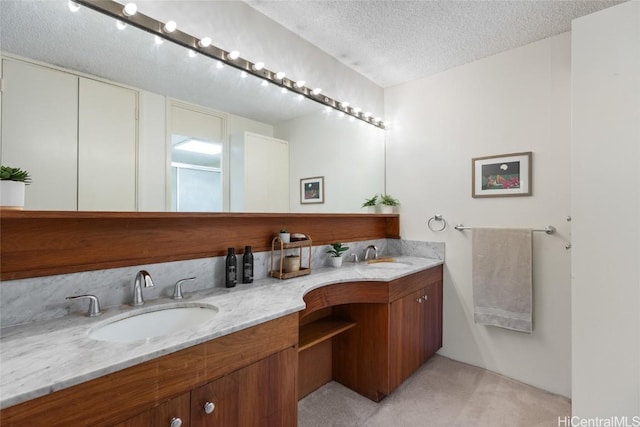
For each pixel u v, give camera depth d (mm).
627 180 1351
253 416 1149
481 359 2418
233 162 1797
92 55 1298
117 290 1330
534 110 2195
